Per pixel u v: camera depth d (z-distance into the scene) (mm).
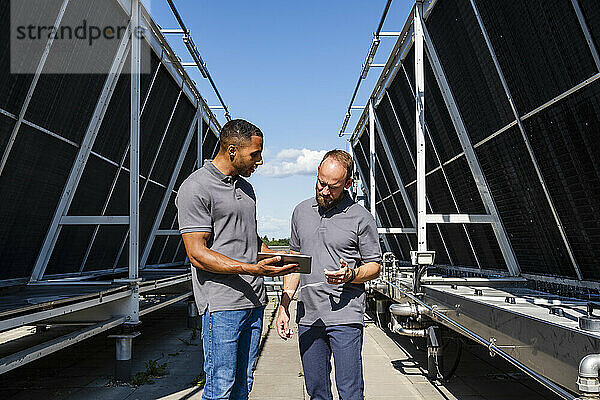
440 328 5895
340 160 3201
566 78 4359
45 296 5121
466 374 6141
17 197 5902
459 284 5977
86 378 6195
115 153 8094
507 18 4879
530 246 5922
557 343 2734
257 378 6074
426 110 8102
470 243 7848
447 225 8680
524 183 5551
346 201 3365
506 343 3408
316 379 3238
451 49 6520
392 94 10312
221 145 2756
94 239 8211
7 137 5383
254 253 2822
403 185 11719
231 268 2510
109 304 6070
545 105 4695
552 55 4414
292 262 2639
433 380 5840
